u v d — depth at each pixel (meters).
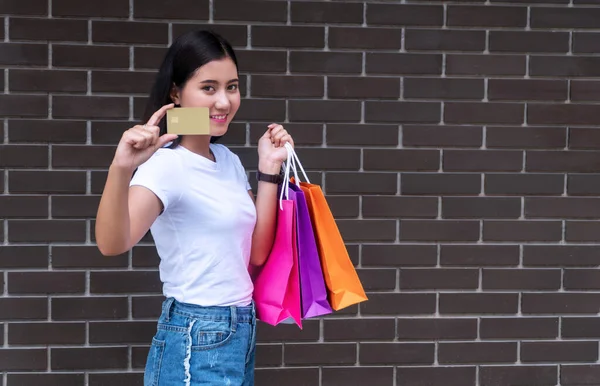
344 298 2.30
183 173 2.04
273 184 2.31
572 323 3.39
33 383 3.20
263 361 3.29
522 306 3.36
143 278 3.22
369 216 3.28
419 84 3.26
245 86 3.19
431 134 3.28
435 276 3.32
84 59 3.12
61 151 3.14
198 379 2.04
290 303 2.31
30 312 3.17
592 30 3.30
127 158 1.74
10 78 3.09
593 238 3.37
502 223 3.33
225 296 2.10
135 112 3.16
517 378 3.38
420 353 3.34
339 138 3.24
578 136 3.33
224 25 3.16
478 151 3.30
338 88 3.22
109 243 1.80
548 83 3.30
